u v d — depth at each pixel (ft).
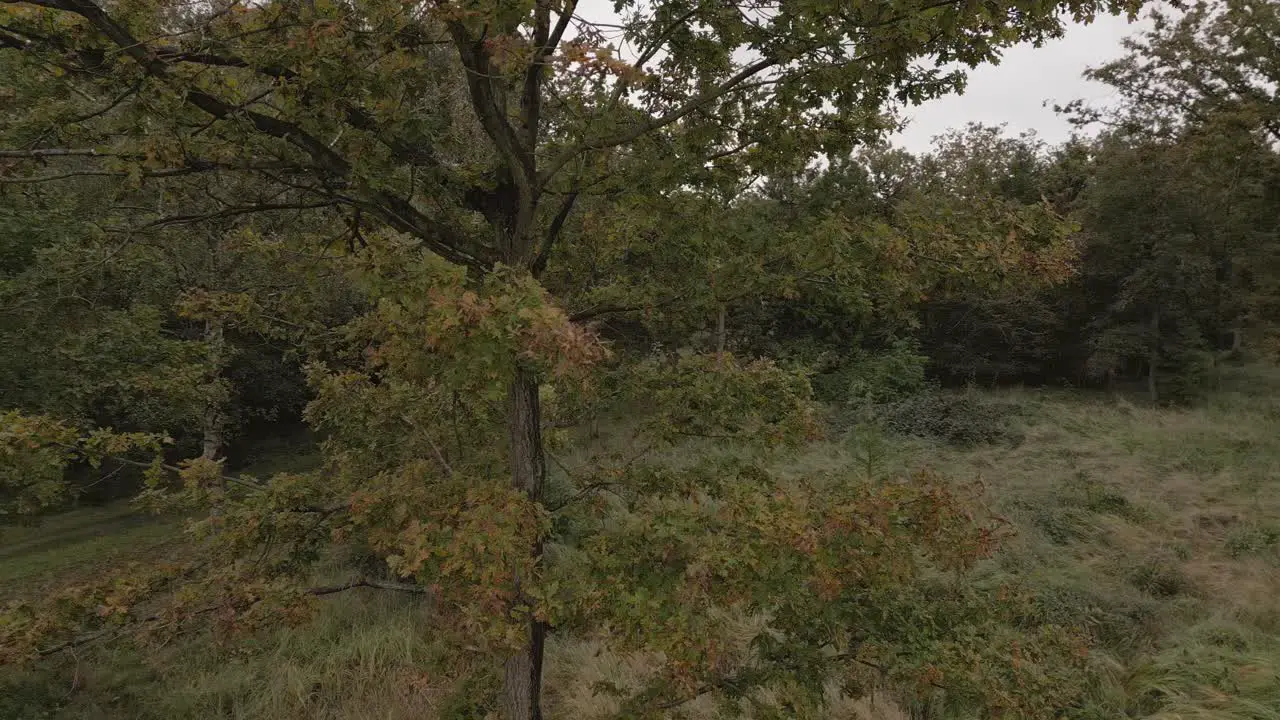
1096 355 58.13
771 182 39.17
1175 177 52.21
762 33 8.54
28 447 7.72
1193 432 40.11
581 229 12.01
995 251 7.43
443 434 12.19
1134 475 33.30
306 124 8.14
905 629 9.22
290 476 9.33
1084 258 57.00
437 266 6.06
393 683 19.79
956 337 62.03
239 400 55.06
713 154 10.27
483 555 7.03
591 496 10.81
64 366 22.43
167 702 19.65
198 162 8.24
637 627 7.30
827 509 7.63
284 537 9.02
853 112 10.19
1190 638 18.90
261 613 8.29
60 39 7.73
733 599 7.25
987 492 31.48
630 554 7.62
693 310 9.70
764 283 8.91
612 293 10.21
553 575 7.84
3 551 36.81
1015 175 68.85
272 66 8.00
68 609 7.91
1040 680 9.08
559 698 19.67
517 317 5.65
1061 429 42.60
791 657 9.56
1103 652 18.97
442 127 8.80
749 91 9.79
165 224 9.39
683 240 9.65
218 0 8.33
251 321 10.75
